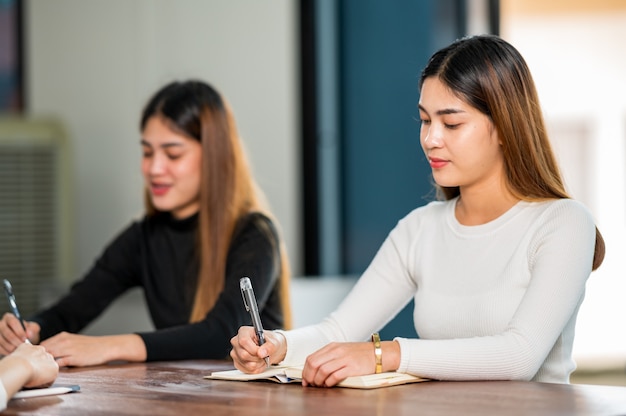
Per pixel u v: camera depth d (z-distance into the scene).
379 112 4.49
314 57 4.67
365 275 2.30
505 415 1.51
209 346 2.46
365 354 1.85
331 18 4.71
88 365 2.26
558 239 1.99
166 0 4.87
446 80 2.03
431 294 2.15
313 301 4.21
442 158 2.06
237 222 2.72
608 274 4.72
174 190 2.74
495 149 2.07
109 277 2.90
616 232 4.73
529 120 2.05
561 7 4.71
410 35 4.29
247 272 2.62
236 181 2.76
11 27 5.42
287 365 2.05
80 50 5.13
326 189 4.71
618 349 4.70
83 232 5.13
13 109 5.39
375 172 4.53
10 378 1.76
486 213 2.12
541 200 2.06
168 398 1.72
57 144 4.97
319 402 1.65
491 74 2.02
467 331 2.08
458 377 1.87
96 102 5.07
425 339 2.07
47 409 1.65
